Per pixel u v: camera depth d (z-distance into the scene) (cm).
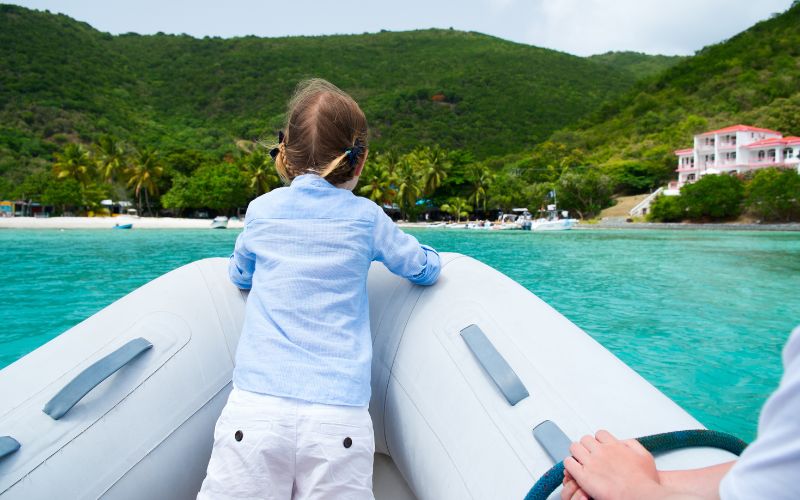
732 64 7619
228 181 5031
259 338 102
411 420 119
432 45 16025
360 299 109
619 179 5716
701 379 335
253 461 92
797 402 40
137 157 5278
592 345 115
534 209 5091
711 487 66
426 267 125
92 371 112
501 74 12244
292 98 123
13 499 95
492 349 113
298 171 119
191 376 122
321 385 96
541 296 641
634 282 763
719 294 657
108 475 105
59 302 577
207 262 153
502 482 95
